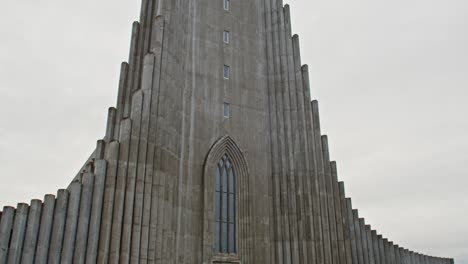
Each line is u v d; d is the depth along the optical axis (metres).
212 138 29.91
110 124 30.28
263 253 28.66
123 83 31.61
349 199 32.31
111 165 23.34
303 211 29.42
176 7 30.58
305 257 28.14
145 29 32.75
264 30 36.03
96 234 21.69
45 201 21.06
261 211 29.77
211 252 26.80
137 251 22.45
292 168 30.72
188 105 29.69
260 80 33.91
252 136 31.69
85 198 22.06
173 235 25.59
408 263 34.03
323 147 32.50
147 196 23.95
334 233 29.81
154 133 25.70
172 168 26.67
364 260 31.02
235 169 30.33
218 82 31.77
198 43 31.98
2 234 19.58
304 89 33.66
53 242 20.53
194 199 27.66
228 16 34.56
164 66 27.81
